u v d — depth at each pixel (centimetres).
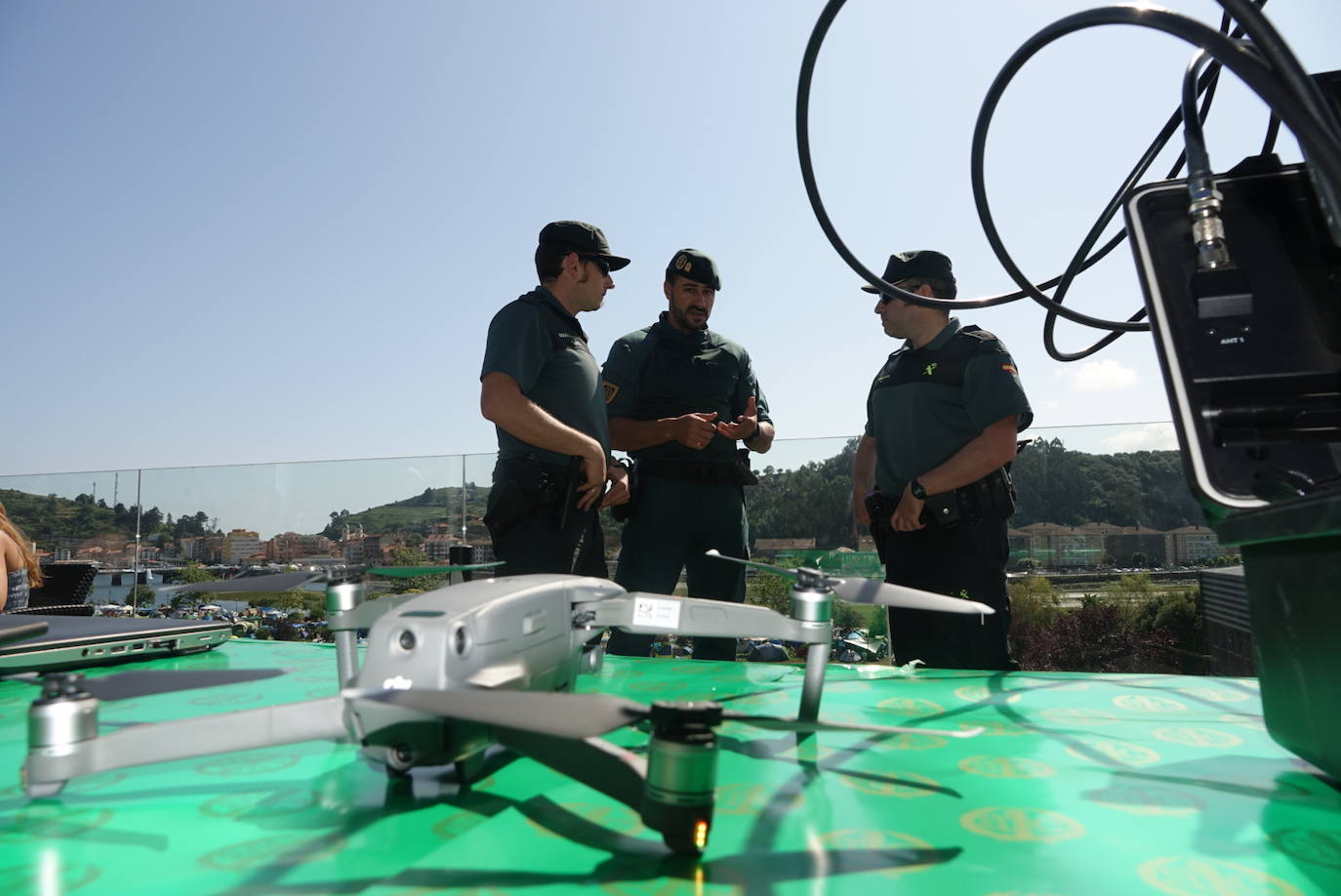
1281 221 78
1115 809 69
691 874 55
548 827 64
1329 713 64
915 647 243
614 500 252
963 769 80
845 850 60
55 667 136
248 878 55
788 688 126
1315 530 57
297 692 122
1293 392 73
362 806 69
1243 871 56
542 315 234
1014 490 239
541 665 76
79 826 65
